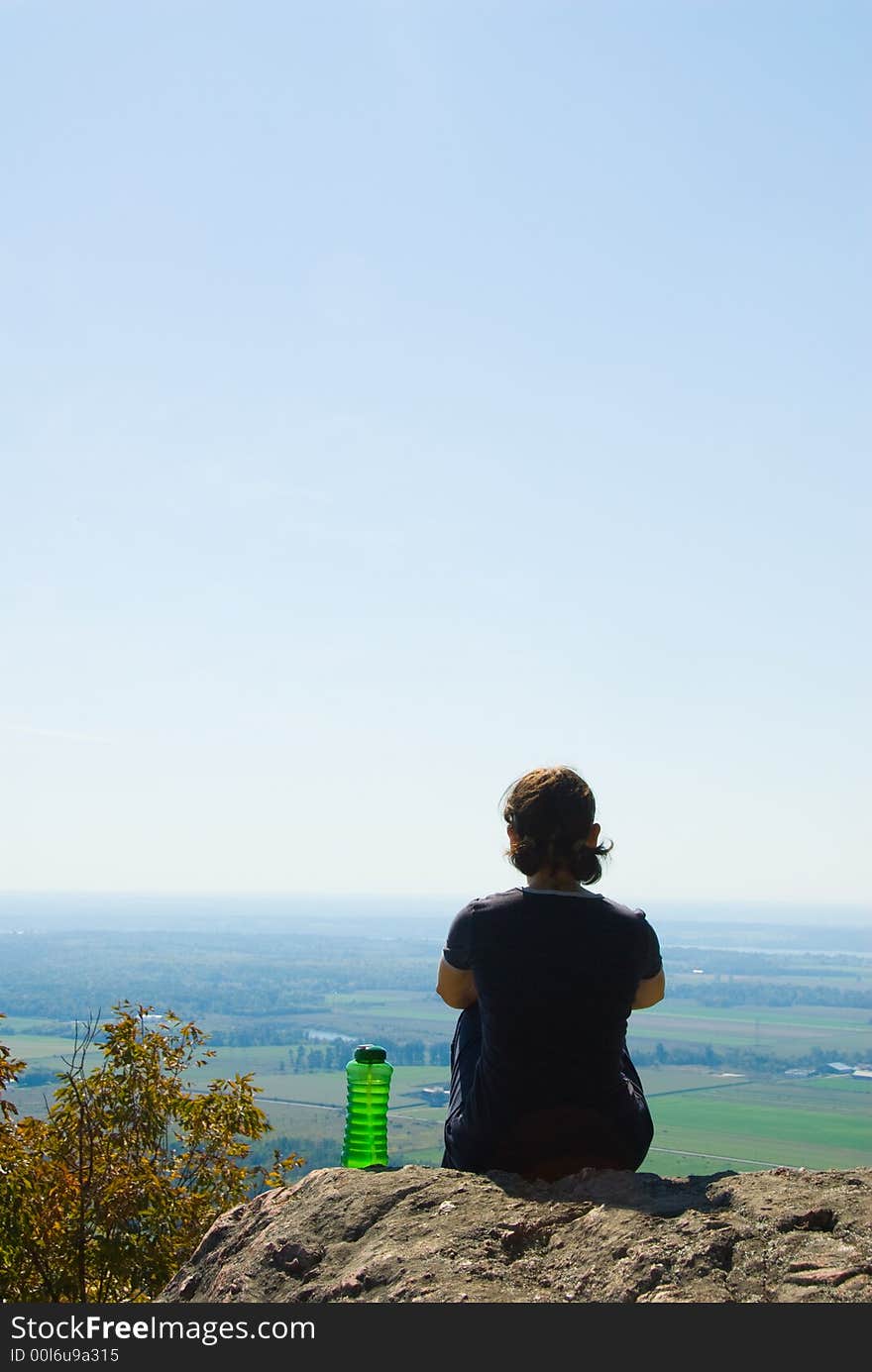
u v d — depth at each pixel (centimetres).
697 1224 288
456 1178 337
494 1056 342
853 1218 286
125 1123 826
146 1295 752
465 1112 352
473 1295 275
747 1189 311
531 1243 299
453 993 363
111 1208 777
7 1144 784
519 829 360
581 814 356
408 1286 285
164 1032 877
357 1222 322
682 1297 263
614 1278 275
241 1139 867
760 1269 272
